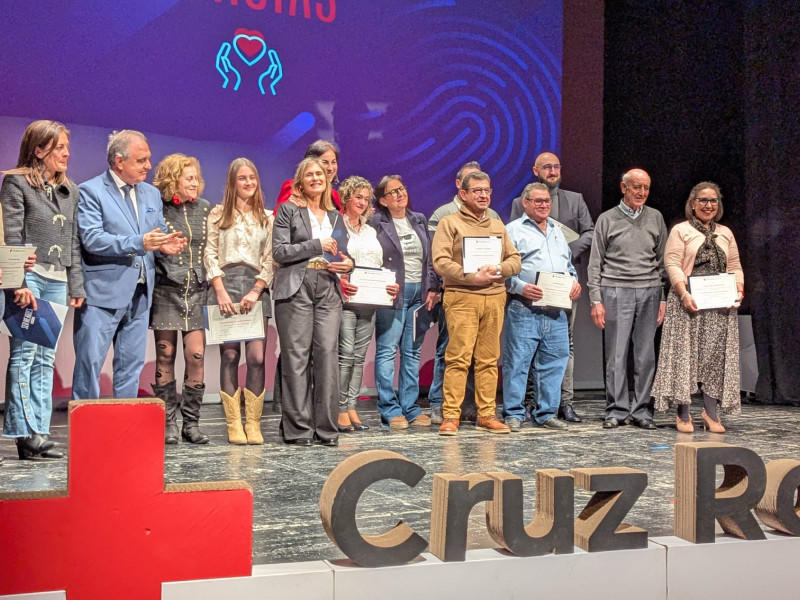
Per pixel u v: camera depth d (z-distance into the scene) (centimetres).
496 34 689
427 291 507
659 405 498
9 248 335
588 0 720
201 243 429
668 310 502
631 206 518
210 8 601
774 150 656
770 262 657
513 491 203
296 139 630
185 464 366
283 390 428
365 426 485
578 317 720
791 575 225
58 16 560
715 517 219
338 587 191
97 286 391
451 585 198
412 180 666
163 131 591
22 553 173
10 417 362
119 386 405
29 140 367
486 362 477
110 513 178
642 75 737
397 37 657
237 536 186
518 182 703
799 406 641
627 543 212
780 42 652
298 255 414
